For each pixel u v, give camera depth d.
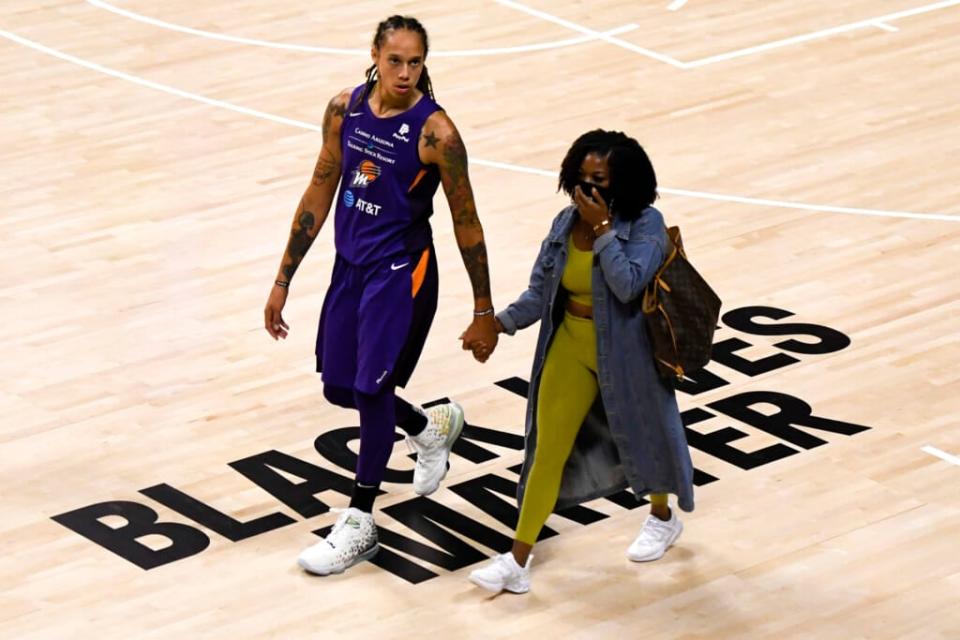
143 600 21.83
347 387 22.77
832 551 22.64
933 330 29.09
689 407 26.55
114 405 27.14
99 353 28.95
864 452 25.16
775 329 29.20
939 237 33.03
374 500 23.48
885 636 20.78
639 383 21.36
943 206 34.56
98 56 45.28
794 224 33.84
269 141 39.16
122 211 35.25
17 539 23.27
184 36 46.81
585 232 21.27
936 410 26.36
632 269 20.53
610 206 20.94
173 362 28.61
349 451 25.69
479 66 43.94
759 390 27.05
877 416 26.22
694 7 48.34
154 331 29.77
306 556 22.22
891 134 38.66
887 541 22.84
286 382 27.88
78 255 33.09
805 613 21.31
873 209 34.53
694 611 21.44
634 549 22.50
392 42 21.28
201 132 39.78
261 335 29.59
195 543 23.17
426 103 21.69
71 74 43.94
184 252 33.16
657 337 21.09
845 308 29.98
